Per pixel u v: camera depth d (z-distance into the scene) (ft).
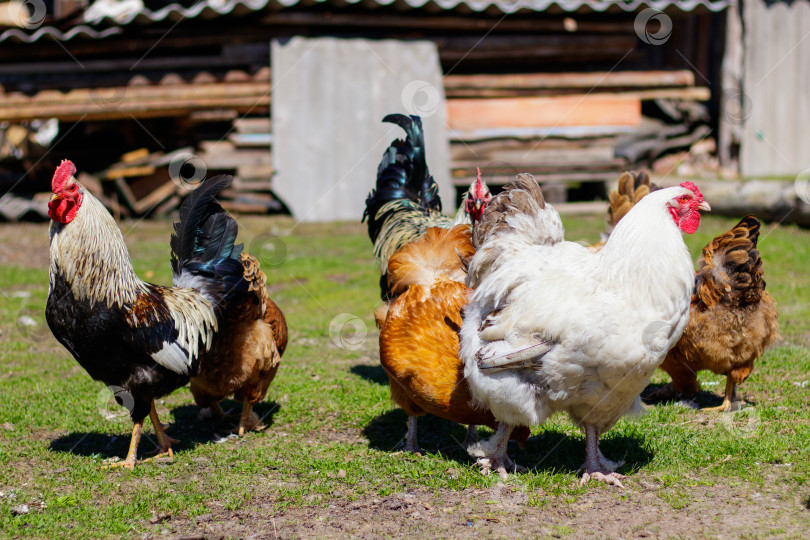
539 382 15.60
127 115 49.26
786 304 31.12
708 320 19.35
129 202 50.39
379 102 50.08
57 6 56.65
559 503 15.66
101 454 18.84
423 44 50.03
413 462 17.97
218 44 49.11
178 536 14.61
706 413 20.35
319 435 20.15
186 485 16.90
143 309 17.13
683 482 16.38
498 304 15.98
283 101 49.06
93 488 16.78
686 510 15.07
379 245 23.21
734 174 55.72
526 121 52.11
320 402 22.52
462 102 51.47
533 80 51.85
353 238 45.65
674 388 21.61
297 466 17.87
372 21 49.11
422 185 24.91
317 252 42.57
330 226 48.70
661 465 17.20
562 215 50.65
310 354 27.61
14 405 21.77
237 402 22.98
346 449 18.90
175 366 17.56
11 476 17.38
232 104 49.19
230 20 48.26
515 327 15.39
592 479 16.57
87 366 17.49
